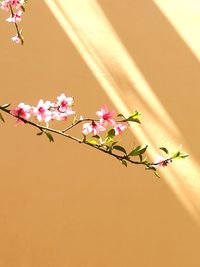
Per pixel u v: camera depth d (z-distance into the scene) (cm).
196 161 402
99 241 387
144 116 412
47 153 400
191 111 413
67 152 400
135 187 395
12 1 220
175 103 415
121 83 419
